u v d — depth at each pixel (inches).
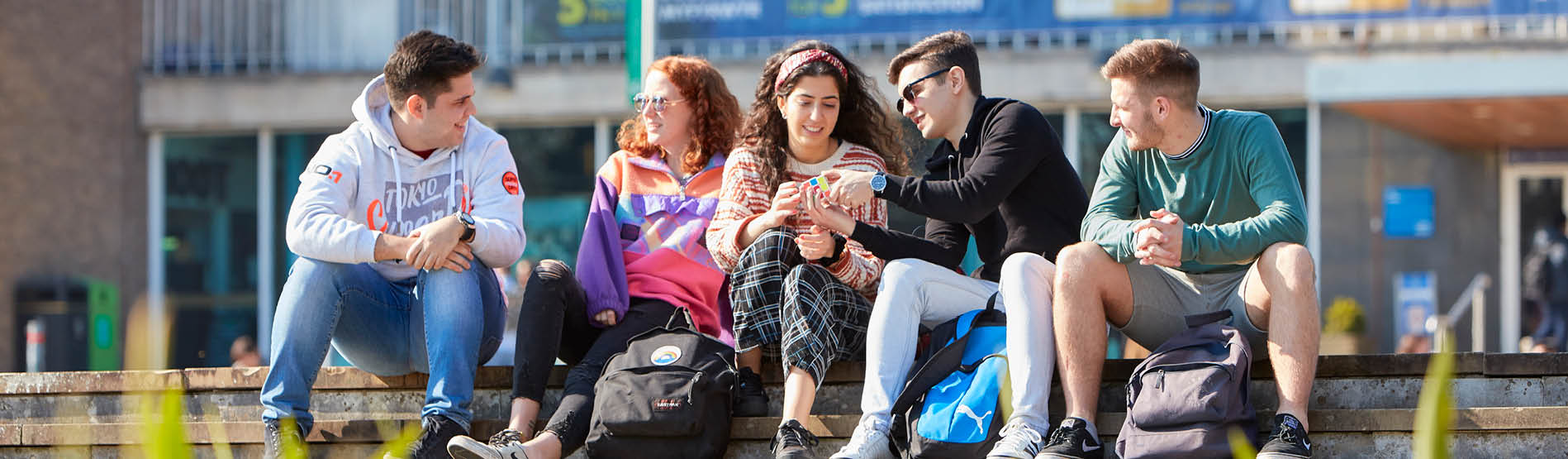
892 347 128.4
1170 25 346.9
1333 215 373.7
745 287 135.3
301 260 137.0
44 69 407.8
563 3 386.6
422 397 145.6
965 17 352.8
